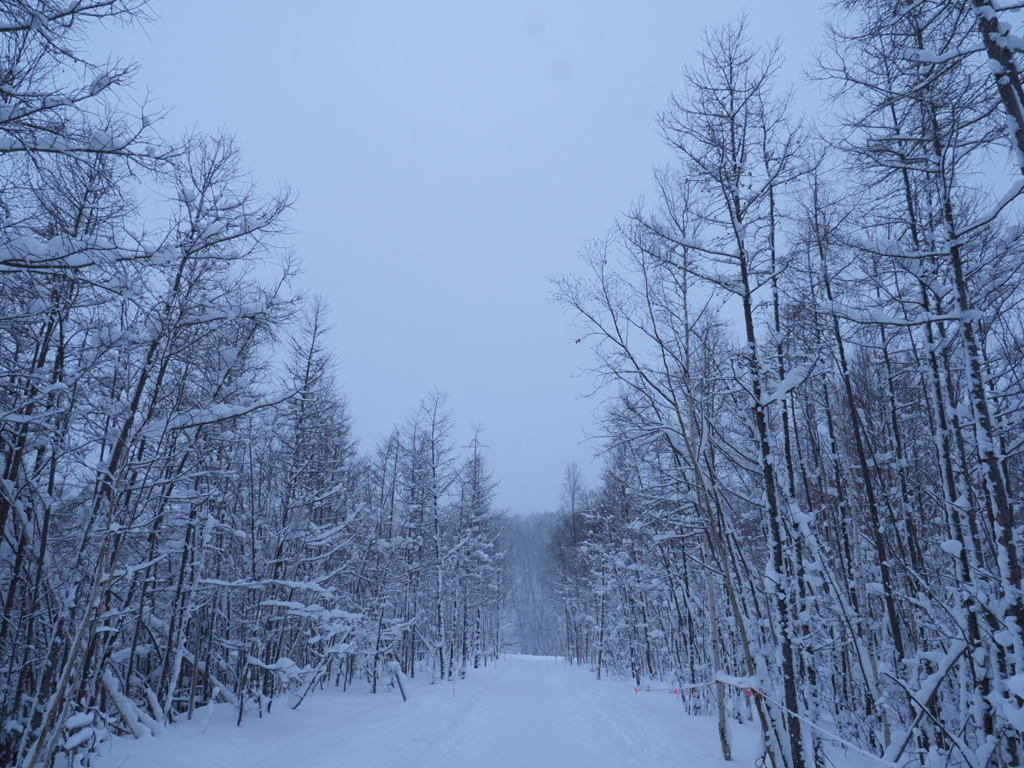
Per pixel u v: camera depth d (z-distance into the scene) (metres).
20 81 5.28
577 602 39.59
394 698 18.98
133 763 8.72
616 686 23.09
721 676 6.74
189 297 7.97
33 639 8.16
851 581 11.59
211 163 8.58
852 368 12.51
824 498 11.12
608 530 24.95
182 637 12.17
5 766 7.52
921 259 6.99
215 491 9.45
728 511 8.95
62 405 7.52
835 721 8.91
